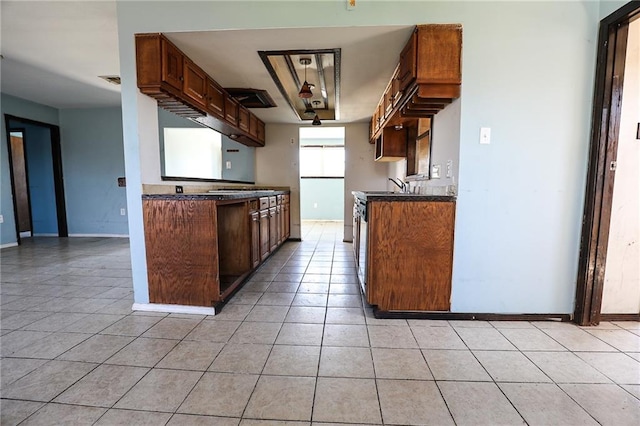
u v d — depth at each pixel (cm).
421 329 202
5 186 452
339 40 222
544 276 212
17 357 167
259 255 335
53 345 179
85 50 296
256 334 194
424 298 217
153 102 237
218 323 209
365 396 137
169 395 137
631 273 210
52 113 523
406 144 368
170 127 321
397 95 259
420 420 124
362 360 165
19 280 301
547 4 197
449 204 210
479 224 211
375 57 250
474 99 203
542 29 198
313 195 815
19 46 287
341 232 630
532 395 138
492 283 214
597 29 195
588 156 202
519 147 205
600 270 204
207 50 238
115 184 539
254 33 212
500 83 201
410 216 213
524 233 210
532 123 203
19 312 226
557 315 214
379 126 386
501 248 212
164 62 215
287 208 502
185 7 209
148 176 231
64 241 507
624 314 214
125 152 222
